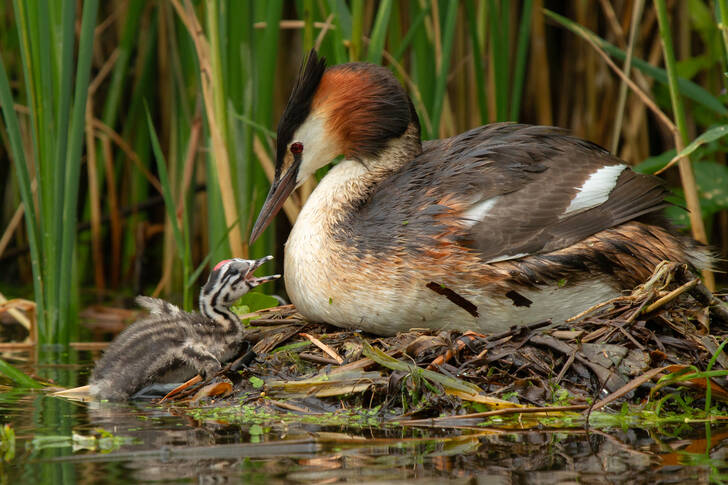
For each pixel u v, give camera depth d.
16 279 19.16
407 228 9.97
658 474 6.38
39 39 11.87
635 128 16.56
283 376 9.46
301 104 11.00
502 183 10.05
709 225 16.16
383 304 9.96
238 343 10.33
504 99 13.41
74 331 14.09
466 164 10.36
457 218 9.91
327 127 10.95
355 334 10.24
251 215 13.01
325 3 13.12
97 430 7.77
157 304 10.37
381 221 10.17
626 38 16.61
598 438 7.50
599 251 9.76
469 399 8.50
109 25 18.38
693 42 17.17
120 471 6.56
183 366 9.76
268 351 10.25
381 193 10.54
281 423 8.17
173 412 8.72
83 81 12.05
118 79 17.02
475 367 9.02
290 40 17.64
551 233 9.82
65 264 12.45
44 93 11.98
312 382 8.98
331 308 10.29
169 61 17.50
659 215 10.59
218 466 6.67
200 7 13.75
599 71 16.95
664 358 8.82
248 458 6.89
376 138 10.85
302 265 10.45
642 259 9.91
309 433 7.73
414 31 12.85
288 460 6.84
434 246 9.81
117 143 18.17
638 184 10.11
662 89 16.55
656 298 9.43
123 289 18.17
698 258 10.49
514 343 9.23
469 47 15.99
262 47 12.99
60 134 12.05
